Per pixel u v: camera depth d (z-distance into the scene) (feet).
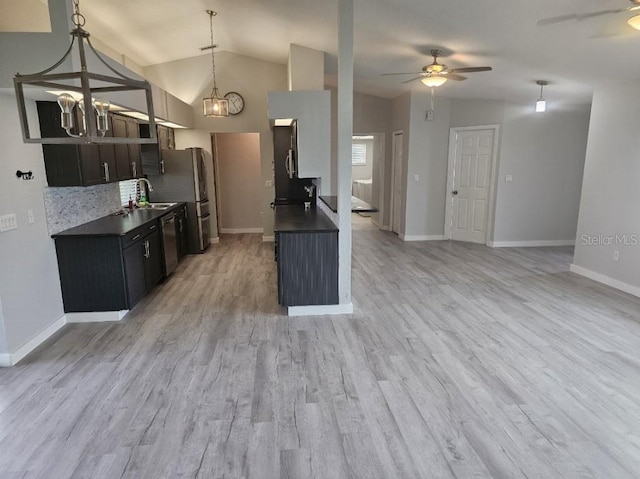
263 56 21.81
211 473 6.49
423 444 7.10
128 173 15.49
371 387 8.83
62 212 12.37
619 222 15.15
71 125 7.05
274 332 11.63
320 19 14.16
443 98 22.98
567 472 6.46
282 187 20.53
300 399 8.41
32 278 10.80
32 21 11.30
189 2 14.40
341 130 12.10
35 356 10.30
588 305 13.57
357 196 36.73
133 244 13.02
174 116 19.07
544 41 12.20
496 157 21.84
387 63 17.42
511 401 8.29
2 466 6.65
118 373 9.47
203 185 21.81
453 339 11.09
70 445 7.12
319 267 12.66
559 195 22.36
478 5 10.46
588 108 21.57
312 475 6.45
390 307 13.51
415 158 23.58
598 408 8.06
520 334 11.37
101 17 15.06
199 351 10.52
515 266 18.57
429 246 22.82
